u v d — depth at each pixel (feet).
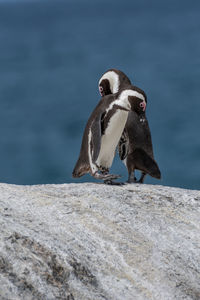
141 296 43.11
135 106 63.31
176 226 53.11
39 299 39.73
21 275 40.68
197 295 44.73
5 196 51.85
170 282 45.11
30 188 56.44
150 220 53.01
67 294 40.98
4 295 38.91
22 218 47.62
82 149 67.10
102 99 66.28
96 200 54.49
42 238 44.75
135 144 67.15
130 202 55.88
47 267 42.11
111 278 43.88
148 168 66.85
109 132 64.80
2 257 41.39
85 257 44.73
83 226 48.98
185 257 48.55
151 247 48.62
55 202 52.47
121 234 49.26
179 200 58.59
